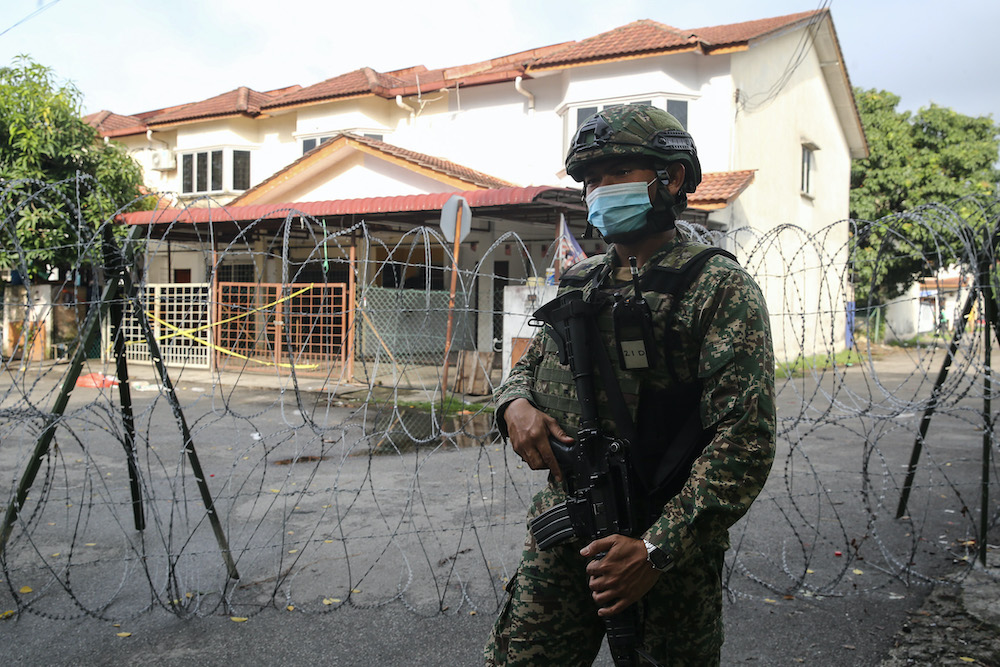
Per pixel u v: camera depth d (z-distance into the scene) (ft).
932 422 28.45
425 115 56.24
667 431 5.28
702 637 5.63
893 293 77.10
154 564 12.80
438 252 48.52
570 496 5.55
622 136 5.40
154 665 9.48
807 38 53.93
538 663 5.55
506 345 31.37
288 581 12.17
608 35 50.55
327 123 59.11
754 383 4.86
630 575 4.75
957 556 13.44
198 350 42.75
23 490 10.89
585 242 44.39
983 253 13.14
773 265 50.26
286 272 12.80
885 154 74.23
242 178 63.98
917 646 10.11
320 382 36.47
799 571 12.76
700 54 45.73
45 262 41.98
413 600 11.47
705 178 42.83
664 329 5.20
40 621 10.61
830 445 24.21
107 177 44.96
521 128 52.49
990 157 74.33
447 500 16.94
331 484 18.42
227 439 24.17
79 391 33.27
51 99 43.06
